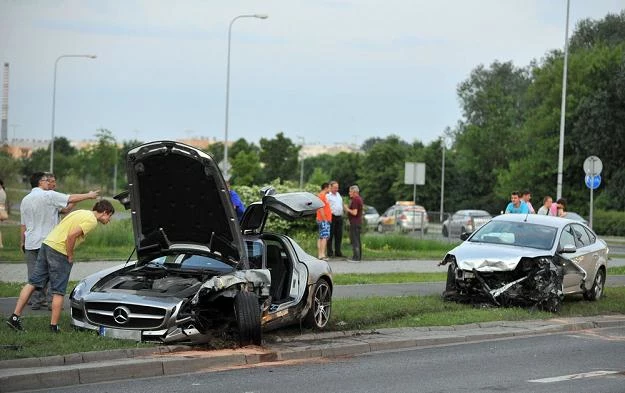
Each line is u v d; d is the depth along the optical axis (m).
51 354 10.56
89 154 97.88
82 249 26.33
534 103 100.31
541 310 17.47
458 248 18.25
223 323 12.70
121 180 100.75
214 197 12.42
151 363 10.65
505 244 18.52
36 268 12.24
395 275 23.78
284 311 13.21
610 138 69.62
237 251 12.78
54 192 14.77
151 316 11.62
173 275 12.86
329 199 28.02
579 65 76.12
